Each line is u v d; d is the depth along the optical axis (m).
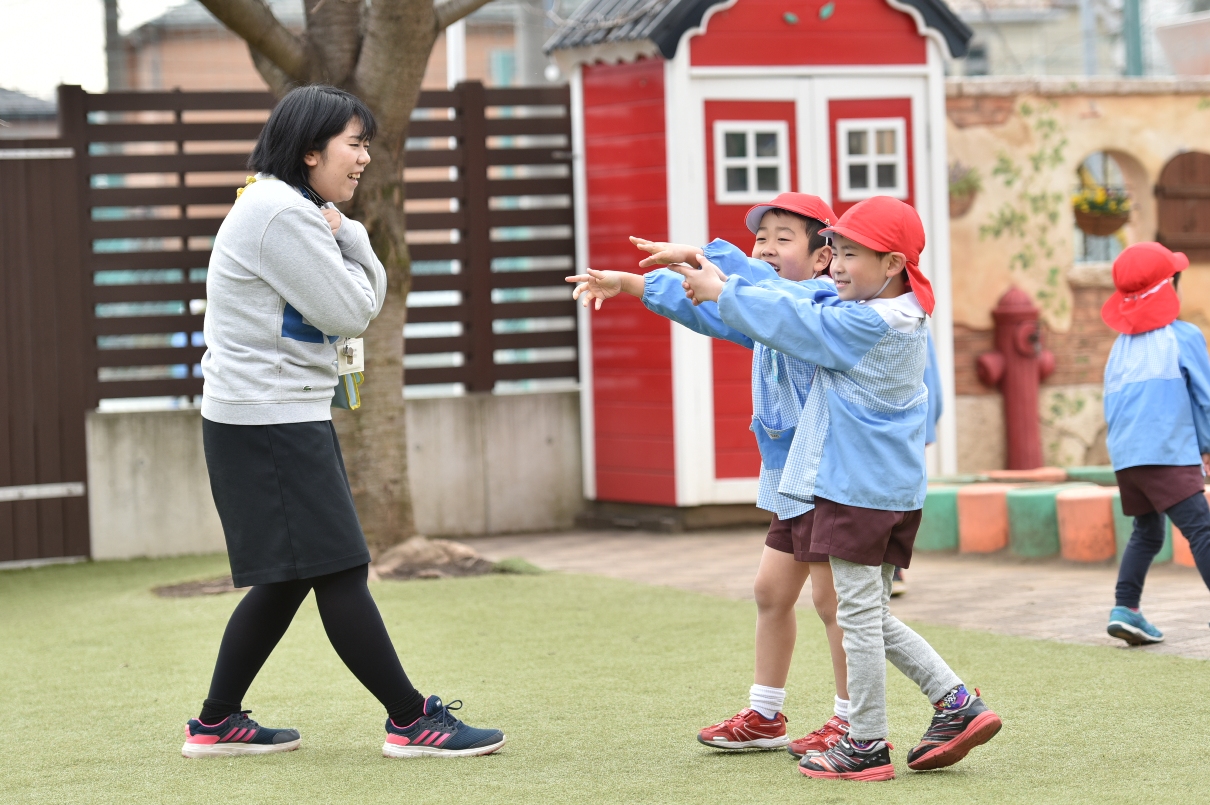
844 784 7.89
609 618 14.02
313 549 8.71
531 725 9.69
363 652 8.80
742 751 8.81
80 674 12.12
